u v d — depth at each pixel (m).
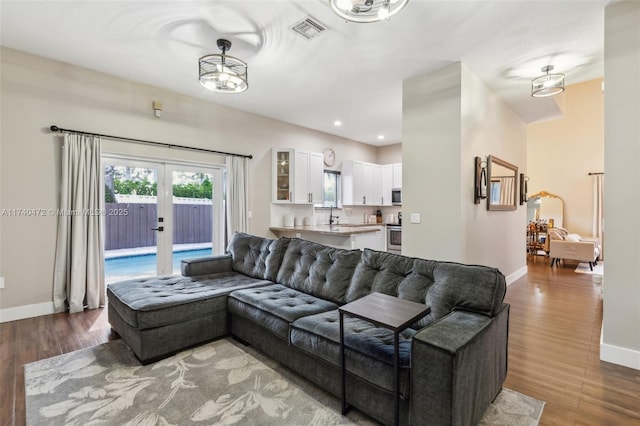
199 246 4.77
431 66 3.45
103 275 3.67
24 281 3.24
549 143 8.09
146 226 4.24
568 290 4.37
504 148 4.64
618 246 2.32
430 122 3.58
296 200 5.57
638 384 2.05
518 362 2.35
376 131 6.48
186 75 3.77
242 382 2.07
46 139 3.34
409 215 3.74
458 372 1.33
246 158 5.11
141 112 4.01
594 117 7.49
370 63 3.38
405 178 3.78
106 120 3.73
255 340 2.49
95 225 3.59
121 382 2.07
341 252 2.69
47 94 3.34
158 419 1.71
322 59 3.31
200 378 2.12
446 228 3.45
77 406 1.83
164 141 4.21
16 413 1.76
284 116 5.42
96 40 2.99
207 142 4.66
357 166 7.00
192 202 4.68
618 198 2.31
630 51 2.25
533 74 3.68
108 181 3.92
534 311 3.49
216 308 2.69
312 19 2.62
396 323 1.45
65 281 3.45
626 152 2.28
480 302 1.77
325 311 2.29
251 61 3.36
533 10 2.47
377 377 1.57
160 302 2.39
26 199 3.24
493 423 1.68
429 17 2.57
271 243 3.39
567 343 2.68
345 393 1.77
